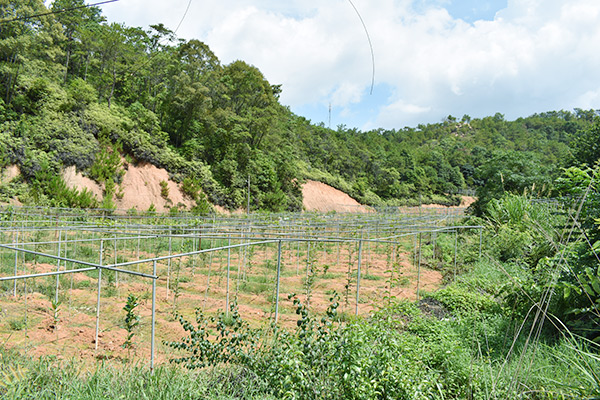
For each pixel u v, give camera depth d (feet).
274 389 13.88
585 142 78.38
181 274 48.29
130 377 14.28
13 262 48.83
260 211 170.91
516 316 23.00
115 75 176.14
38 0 158.40
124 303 33.65
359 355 13.24
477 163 426.92
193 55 198.80
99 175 133.80
